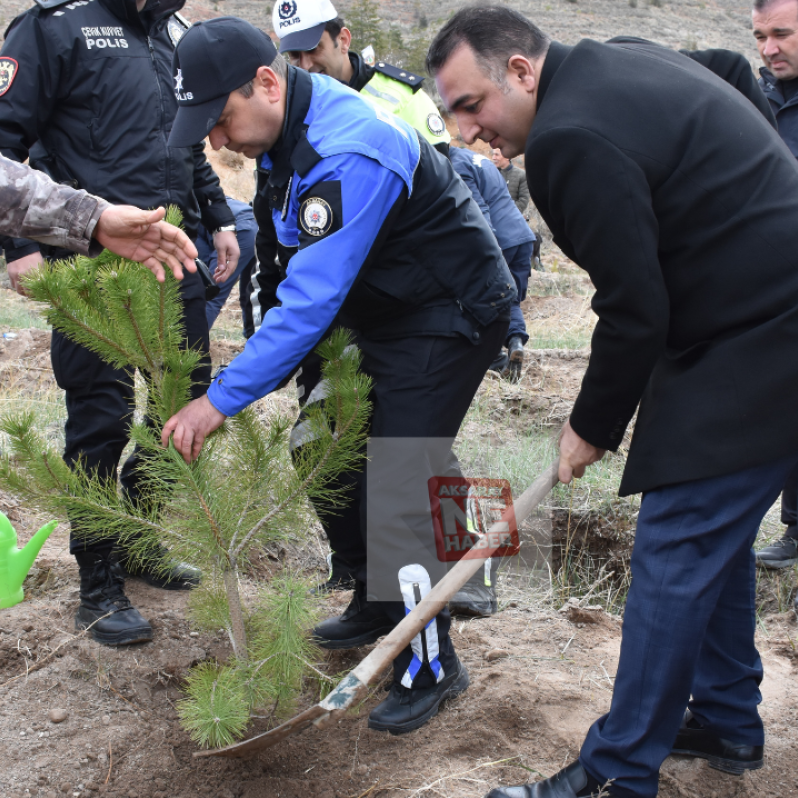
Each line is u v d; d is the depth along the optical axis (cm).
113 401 260
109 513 211
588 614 307
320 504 238
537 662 273
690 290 181
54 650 249
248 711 208
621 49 187
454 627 298
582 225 174
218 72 197
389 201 208
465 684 250
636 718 188
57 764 211
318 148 203
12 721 222
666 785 214
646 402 197
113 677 244
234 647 215
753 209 175
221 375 206
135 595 291
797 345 174
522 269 547
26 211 189
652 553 188
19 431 202
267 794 209
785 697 260
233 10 4188
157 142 264
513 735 232
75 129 256
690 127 175
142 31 264
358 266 205
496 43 187
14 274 250
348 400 202
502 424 502
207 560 216
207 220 330
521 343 569
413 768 218
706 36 5044
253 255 464
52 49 246
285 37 365
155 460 214
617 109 173
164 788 210
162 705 238
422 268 225
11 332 643
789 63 360
